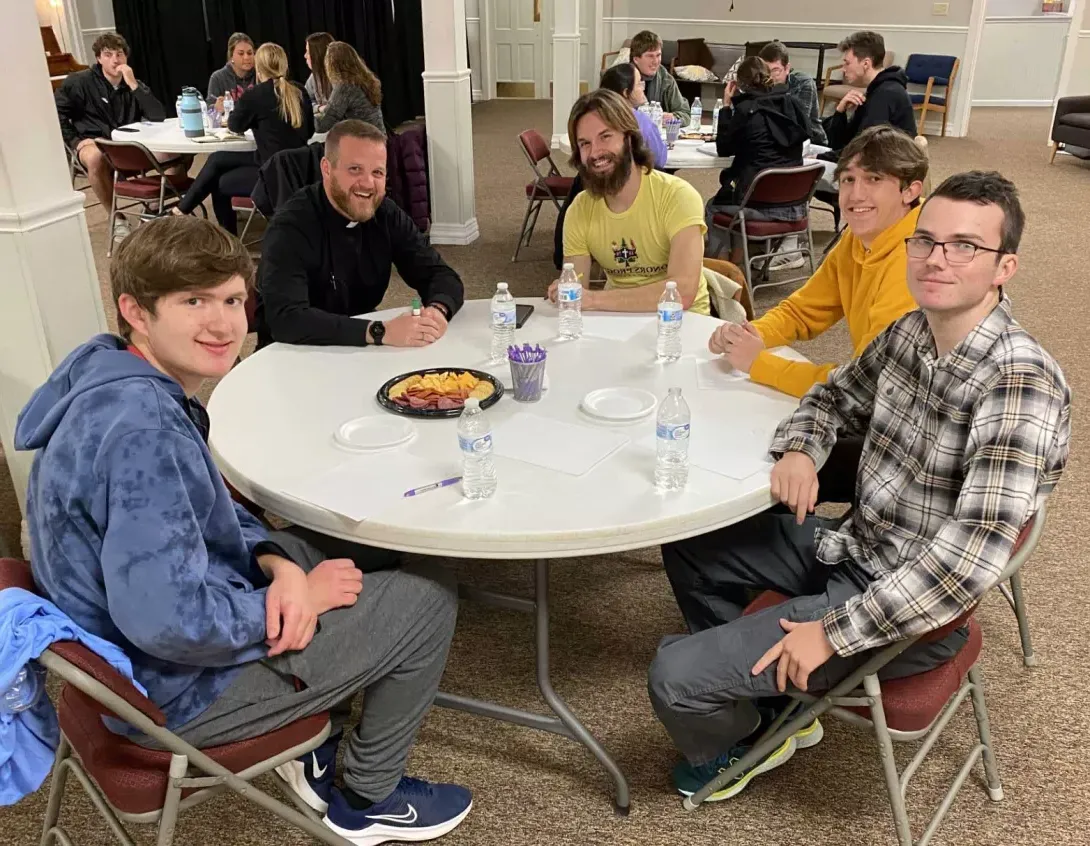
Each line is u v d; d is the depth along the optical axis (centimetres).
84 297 252
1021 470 131
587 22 1055
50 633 108
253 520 163
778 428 169
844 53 552
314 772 167
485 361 210
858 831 170
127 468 114
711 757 164
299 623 134
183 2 887
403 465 160
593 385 195
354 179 231
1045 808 174
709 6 1009
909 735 144
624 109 247
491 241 575
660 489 151
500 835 170
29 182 231
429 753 190
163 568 114
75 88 641
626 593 243
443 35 520
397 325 220
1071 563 254
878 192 190
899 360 157
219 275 124
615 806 176
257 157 529
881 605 134
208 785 127
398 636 146
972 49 889
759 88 449
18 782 116
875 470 158
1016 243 136
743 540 177
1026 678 210
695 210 256
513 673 213
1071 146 789
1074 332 420
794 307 222
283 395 192
